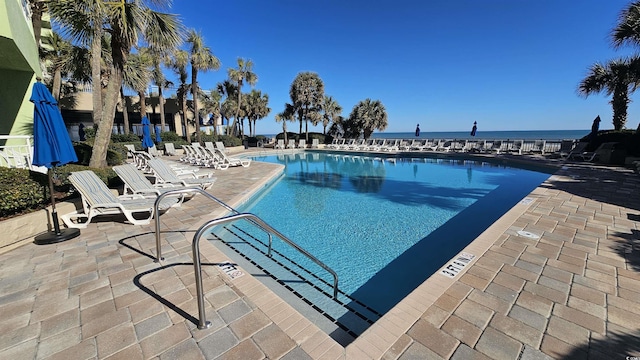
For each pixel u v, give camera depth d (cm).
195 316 219
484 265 296
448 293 247
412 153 1783
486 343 189
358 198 754
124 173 547
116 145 1278
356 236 491
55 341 192
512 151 1602
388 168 1333
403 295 319
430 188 872
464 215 604
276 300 241
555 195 589
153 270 293
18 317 217
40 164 339
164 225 442
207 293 251
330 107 2573
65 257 322
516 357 177
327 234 500
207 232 429
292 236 490
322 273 367
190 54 1786
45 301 238
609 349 183
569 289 251
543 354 179
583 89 1285
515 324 207
